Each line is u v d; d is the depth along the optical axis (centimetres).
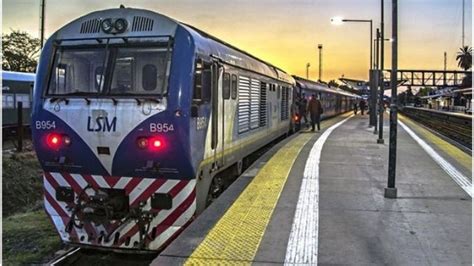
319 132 2038
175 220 662
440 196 743
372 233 554
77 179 684
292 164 1059
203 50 693
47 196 702
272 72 1362
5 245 789
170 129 623
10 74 2186
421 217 622
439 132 2211
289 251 495
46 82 678
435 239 534
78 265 697
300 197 733
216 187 852
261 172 953
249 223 592
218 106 784
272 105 1370
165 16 668
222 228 571
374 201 709
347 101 5312
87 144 652
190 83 639
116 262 701
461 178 898
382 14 1897
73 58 680
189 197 661
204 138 706
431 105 7606
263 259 473
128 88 653
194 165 660
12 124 2181
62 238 687
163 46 652
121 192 674
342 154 1240
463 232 560
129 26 670
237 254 486
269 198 725
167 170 646
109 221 668
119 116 635
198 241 525
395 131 728
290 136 1819
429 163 1085
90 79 668
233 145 906
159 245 661
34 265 699
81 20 691
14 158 1451
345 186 817
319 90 3069
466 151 1323
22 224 920
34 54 5219
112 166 655
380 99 1892
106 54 668
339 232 557
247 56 1057
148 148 632
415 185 829
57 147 665
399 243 521
